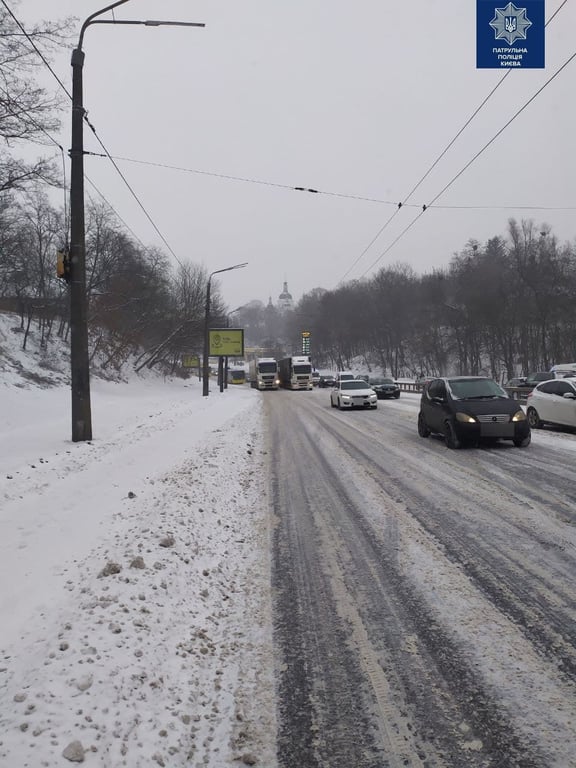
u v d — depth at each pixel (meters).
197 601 4.25
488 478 8.62
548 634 3.71
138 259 45.44
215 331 47.81
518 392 25.36
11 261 30.09
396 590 4.51
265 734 2.81
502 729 2.79
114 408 22.91
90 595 4.08
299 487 8.43
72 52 12.02
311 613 4.14
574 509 6.70
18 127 12.36
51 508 6.64
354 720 2.90
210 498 7.33
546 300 59.75
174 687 3.12
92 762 2.43
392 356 91.50
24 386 23.80
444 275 77.75
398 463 10.20
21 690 2.88
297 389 51.44
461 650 3.55
